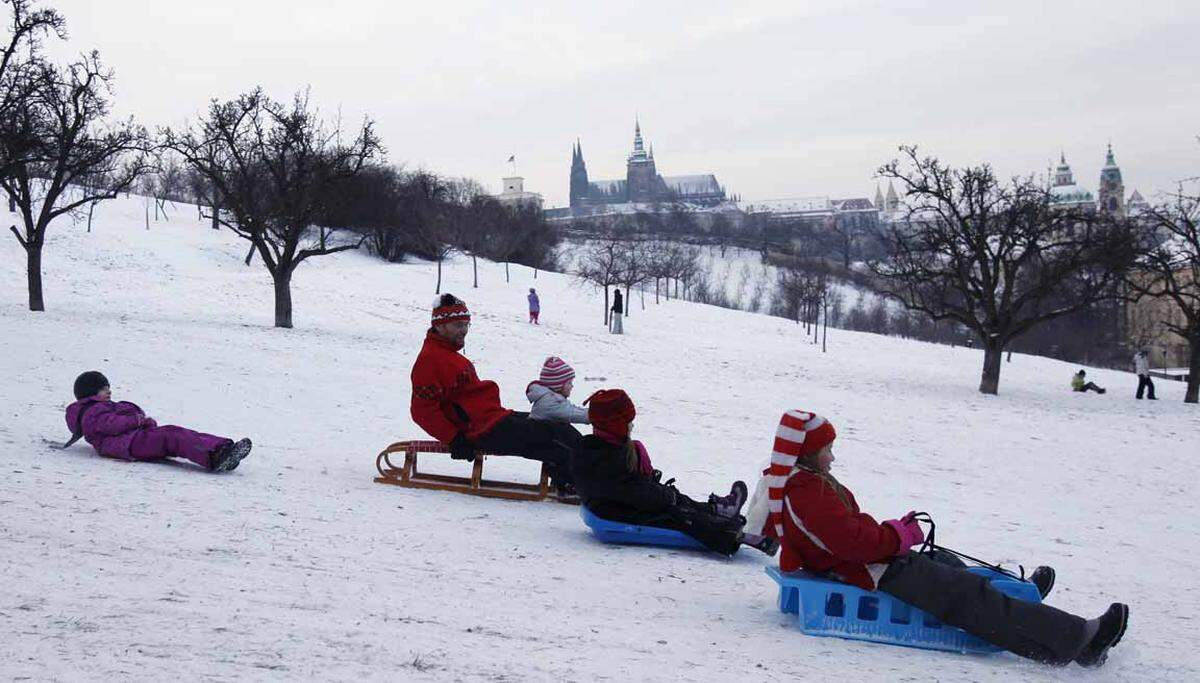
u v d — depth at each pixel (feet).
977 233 110.22
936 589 17.80
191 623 14.78
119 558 19.13
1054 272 111.04
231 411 50.24
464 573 21.11
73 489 26.35
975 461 59.11
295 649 13.89
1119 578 28.99
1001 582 18.69
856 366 134.10
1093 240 110.01
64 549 19.43
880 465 54.03
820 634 18.42
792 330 186.29
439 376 32.40
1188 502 50.08
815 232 537.24
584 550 25.45
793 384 100.89
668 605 20.12
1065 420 87.97
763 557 27.20
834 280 355.15
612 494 26.37
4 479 26.71
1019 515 41.06
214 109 104.42
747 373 109.70
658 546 26.94
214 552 20.70
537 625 17.01
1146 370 116.06
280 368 70.59
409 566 21.27
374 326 120.06
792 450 18.69
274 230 105.81
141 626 14.37
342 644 14.38
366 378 70.44
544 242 321.93
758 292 342.23
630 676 14.26
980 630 17.71
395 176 263.29
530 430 32.24
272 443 41.24
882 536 18.06
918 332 271.28
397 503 29.84
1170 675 18.06
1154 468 62.18
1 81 92.02
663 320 178.91
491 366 90.43
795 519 18.56
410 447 33.30
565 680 13.73
